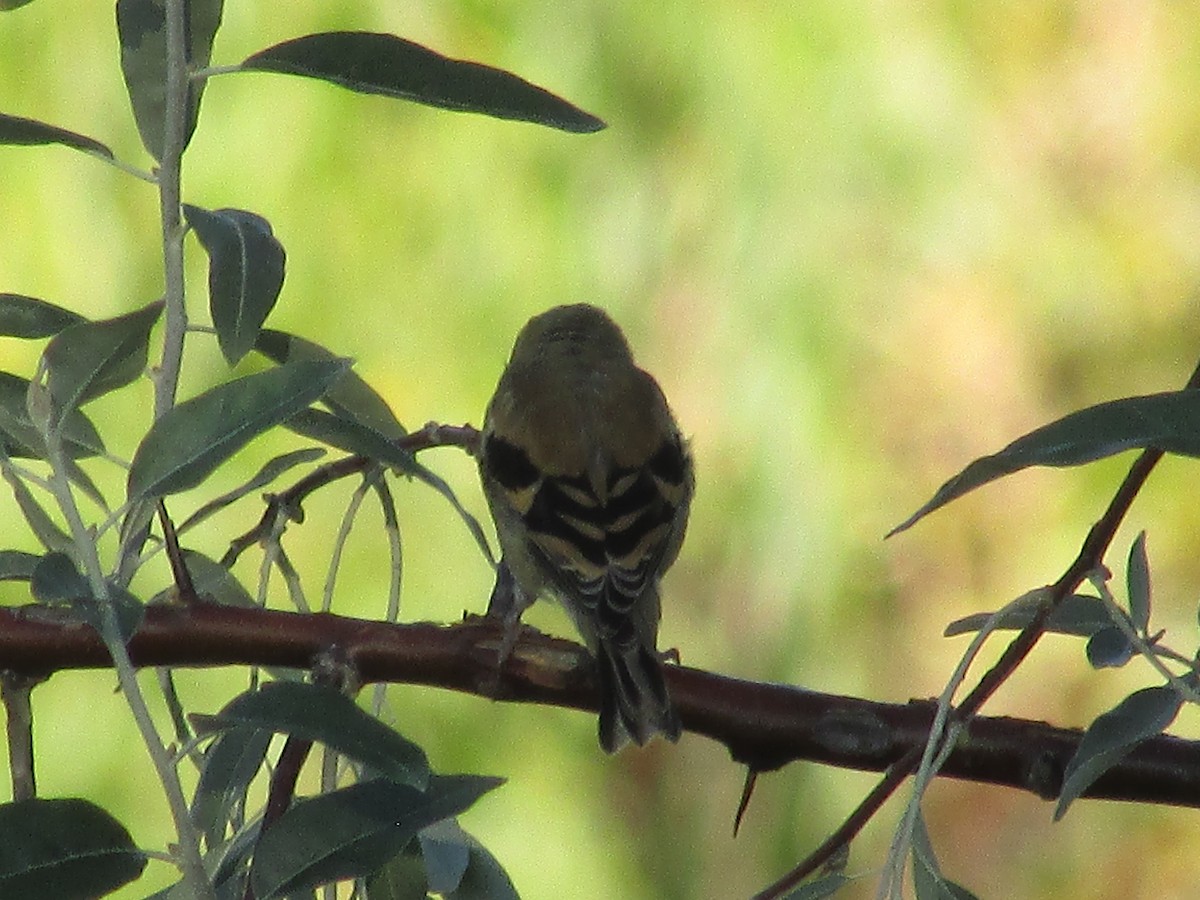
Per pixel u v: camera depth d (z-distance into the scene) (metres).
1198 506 11.87
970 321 11.84
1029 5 12.52
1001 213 11.99
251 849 5.03
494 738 11.92
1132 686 11.86
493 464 7.58
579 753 12.17
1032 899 12.78
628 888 12.23
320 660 5.29
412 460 5.38
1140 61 12.48
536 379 7.86
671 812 12.91
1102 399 12.09
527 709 11.96
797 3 12.16
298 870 4.47
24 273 11.63
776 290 11.88
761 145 12.01
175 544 5.32
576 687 5.52
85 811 4.50
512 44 12.34
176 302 5.15
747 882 12.73
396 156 12.13
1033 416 11.84
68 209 11.75
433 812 4.54
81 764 10.88
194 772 10.30
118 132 11.95
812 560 11.76
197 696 10.95
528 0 12.41
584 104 12.23
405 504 11.47
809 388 11.76
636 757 12.97
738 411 11.83
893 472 11.84
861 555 11.83
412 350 11.80
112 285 11.67
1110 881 12.64
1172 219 12.31
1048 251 12.01
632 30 12.27
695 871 12.72
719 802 12.93
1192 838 12.57
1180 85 12.48
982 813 13.09
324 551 11.26
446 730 11.80
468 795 4.57
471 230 12.00
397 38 5.25
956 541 11.88
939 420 11.84
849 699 5.43
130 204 11.88
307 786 9.07
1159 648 4.82
